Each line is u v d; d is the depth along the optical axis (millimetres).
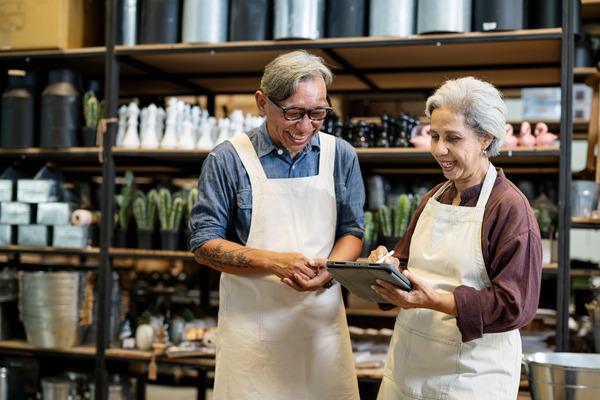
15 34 3412
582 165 5773
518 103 5883
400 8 2984
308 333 2125
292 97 1902
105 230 3363
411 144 3172
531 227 1689
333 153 2191
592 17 3770
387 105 4660
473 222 1778
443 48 3088
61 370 4012
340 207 2236
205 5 3188
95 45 3668
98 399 3318
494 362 1779
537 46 3020
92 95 3510
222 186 2131
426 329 1844
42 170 3598
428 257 1859
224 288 2205
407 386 1873
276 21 3088
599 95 3131
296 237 2131
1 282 3639
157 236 3391
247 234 2158
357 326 3838
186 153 3262
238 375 2125
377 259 1917
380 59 3371
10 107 3549
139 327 3348
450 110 1705
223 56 3350
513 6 2859
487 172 1798
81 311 3467
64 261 4938
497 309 1647
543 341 3133
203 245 2100
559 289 2754
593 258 5660
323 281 2002
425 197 2025
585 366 2160
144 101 3930
